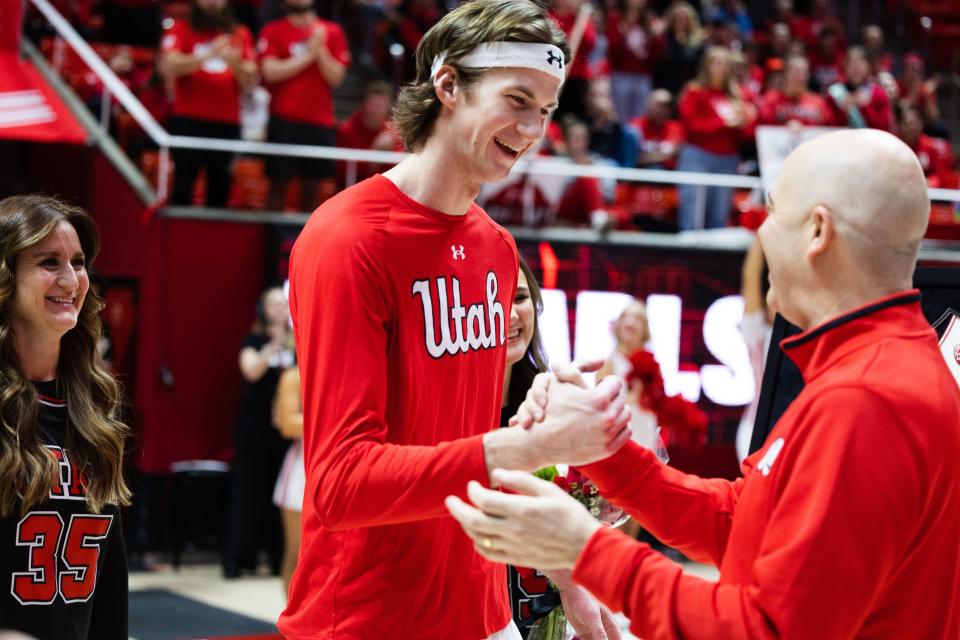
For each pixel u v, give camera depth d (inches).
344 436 79.0
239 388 323.0
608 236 349.7
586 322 342.0
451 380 88.4
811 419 65.2
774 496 66.7
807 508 63.2
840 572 61.6
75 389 104.5
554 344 338.0
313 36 330.0
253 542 299.7
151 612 257.3
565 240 342.0
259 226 324.5
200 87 320.5
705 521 81.7
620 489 82.7
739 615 63.1
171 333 316.2
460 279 89.0
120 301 323.6
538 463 75.6
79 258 104.4
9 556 96.9
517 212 352.8
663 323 347.9
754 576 64.2
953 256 384.5
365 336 81.5
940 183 458.3
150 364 314.3
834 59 530.3
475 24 83.4
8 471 96.3
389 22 452.4
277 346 302.5
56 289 101.7
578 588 101.8
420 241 85.9
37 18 382.9
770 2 565.0
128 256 326.0
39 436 100.2
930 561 66.5
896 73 597.3
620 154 400.5
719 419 349.7
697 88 393.1
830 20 559.2
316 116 332.5
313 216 86.5
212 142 316.5
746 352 353.7
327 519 79.0
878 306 67.2
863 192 67.3
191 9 323.0
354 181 339.9
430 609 86.7
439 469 75.5
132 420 119.8
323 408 80.5
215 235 320.8
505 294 95.5
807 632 61.5
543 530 68.2
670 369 346.9
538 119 84.0
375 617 85.3
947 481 65.4
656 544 310.3
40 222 101.4
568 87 408.8
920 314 69.1
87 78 370.3
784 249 70.3
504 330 95.4
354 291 81.8
